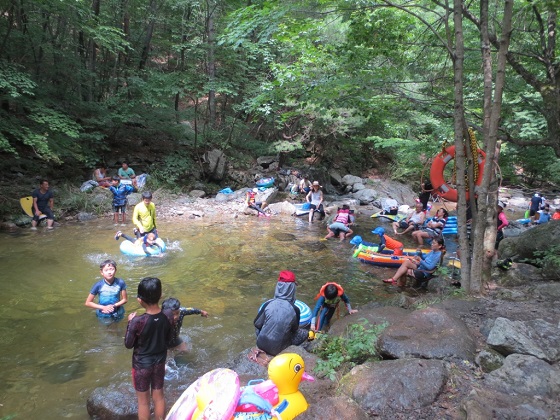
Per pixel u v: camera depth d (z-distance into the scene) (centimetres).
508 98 924
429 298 618
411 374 350
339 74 727
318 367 386
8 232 1028
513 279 656
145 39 1839
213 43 1602
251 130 2081
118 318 570
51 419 364
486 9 573
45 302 621
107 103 1509
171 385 417
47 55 1488
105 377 431
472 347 407
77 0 1267
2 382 418
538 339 398
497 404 311
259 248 977
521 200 1847
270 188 1639
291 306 451
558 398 322
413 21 729
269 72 1711
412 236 1176
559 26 768
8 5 1236
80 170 1472
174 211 1340
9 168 1318
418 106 773
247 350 472
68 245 929
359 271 835
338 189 1964
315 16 721
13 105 1357
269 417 254
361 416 306
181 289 695
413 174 2059
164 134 1803
